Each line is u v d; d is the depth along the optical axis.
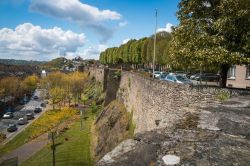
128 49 90.44
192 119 8.00
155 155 4.90
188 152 5.11
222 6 17.31
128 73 52.97
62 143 52.94
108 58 127.31
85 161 42.09
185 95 18.33
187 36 19.08
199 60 17.86
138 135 5.91
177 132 6.43
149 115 28.38
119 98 57.78
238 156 5.09
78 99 103.88
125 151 4.95
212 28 18.17
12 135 72.38
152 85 27.81
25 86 140.62
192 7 19.00
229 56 16.80
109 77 67.94
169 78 33.56
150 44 68.12
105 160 4.59
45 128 72.00
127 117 44.84
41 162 45.06
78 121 70.88
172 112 20.48
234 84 38.31
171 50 20.19
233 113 8.77
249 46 16.84
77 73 138.25
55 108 103.00
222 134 6.47
